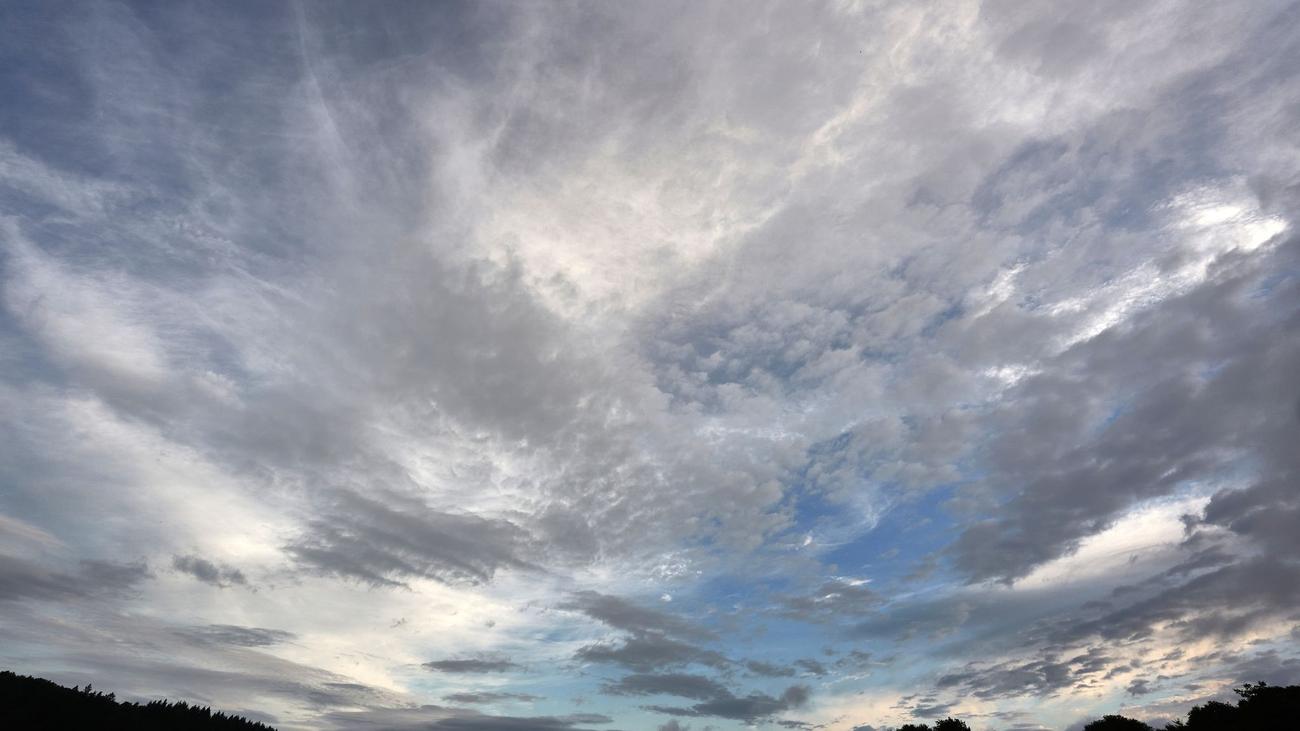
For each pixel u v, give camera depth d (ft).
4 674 87.45
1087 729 92.63
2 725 77.87
